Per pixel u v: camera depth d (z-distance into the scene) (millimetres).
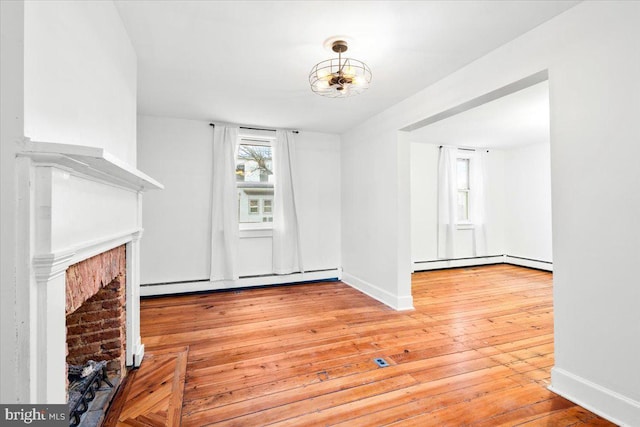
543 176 5746
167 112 3861
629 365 1574
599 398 1688
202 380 2059
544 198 5727
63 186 1016
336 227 5043
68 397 1587
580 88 1775
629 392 1573
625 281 1591
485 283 4797
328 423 1649
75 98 1205
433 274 5449
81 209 1174
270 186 4750
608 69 1647
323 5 1826
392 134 3613
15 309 864
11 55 839
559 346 1907
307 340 2707
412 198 5660
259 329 2961
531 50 2066
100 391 1814
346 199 4828
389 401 1837
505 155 6359
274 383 2027
